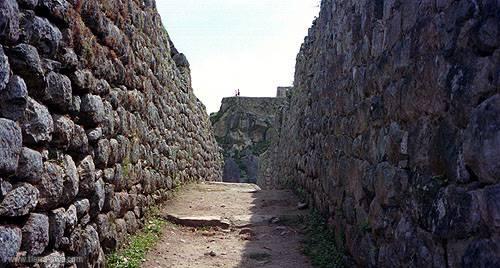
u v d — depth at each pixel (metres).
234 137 28.20
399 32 3.55
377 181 3.88
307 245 5.62
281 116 14.38
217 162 15.75
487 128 2.21
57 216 3.07
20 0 2.66
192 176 10.37
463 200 2.42
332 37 6.32
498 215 2.12
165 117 7.64
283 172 12.11
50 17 3.02
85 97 3.67
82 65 3.58
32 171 2.70
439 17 2.81
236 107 29.02
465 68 2.46
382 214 3.74
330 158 5.92
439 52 2.79
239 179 26.88
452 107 2.59
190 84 10.95
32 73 2.74
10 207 2.48
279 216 6.77
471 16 2.43
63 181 3.16
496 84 2.17
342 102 5.43
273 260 5.22
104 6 4.26
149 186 6.24
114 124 4.57
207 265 5.00
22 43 2.66
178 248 5.54
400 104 3.44
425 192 2.90
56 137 3.11
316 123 7.18
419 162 3.06
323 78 6.84
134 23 5.61
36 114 2.77
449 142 2.62
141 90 5.93
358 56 4.79
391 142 3.61
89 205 3.77
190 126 10.34
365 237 4.13
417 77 3.13
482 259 2.23
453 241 2.53
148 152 6.26
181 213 6.89
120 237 4.77
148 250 5.17
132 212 5.37
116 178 4.65
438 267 2.70
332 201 5.66
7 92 2.50
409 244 3.13
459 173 2.48
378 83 4.03
